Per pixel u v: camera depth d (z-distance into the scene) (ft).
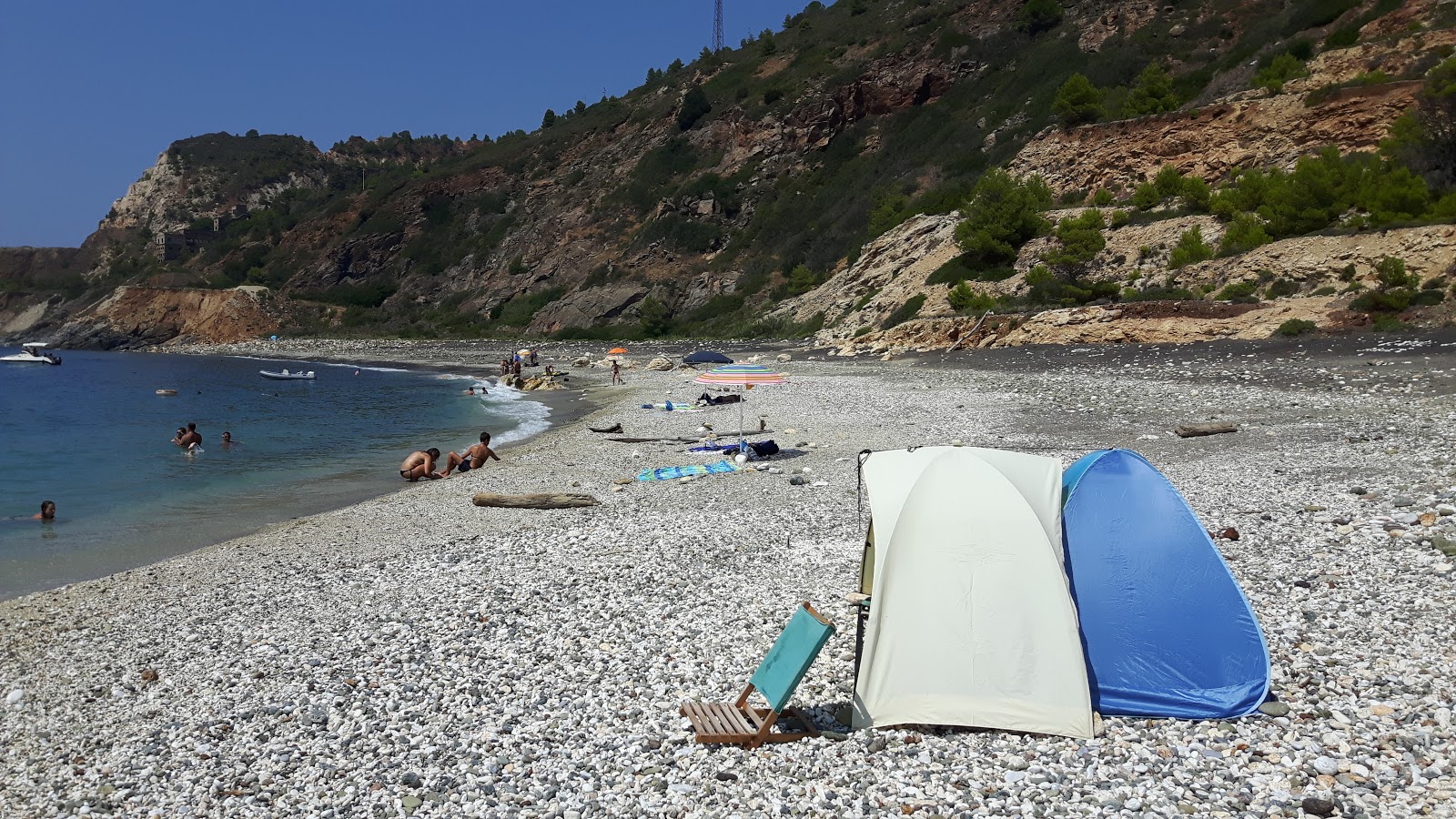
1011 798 19.35
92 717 26.58
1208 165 175.11
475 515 52.90
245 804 20.98
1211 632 24.08
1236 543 36.47
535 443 86.99
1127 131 190.60
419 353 282.56
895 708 23.59
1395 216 128.36
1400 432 56.85
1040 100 260.83
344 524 52.60
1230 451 57.00
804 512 48.34
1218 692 23.38
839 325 201.77
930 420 83.41
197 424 115.55
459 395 157.07
